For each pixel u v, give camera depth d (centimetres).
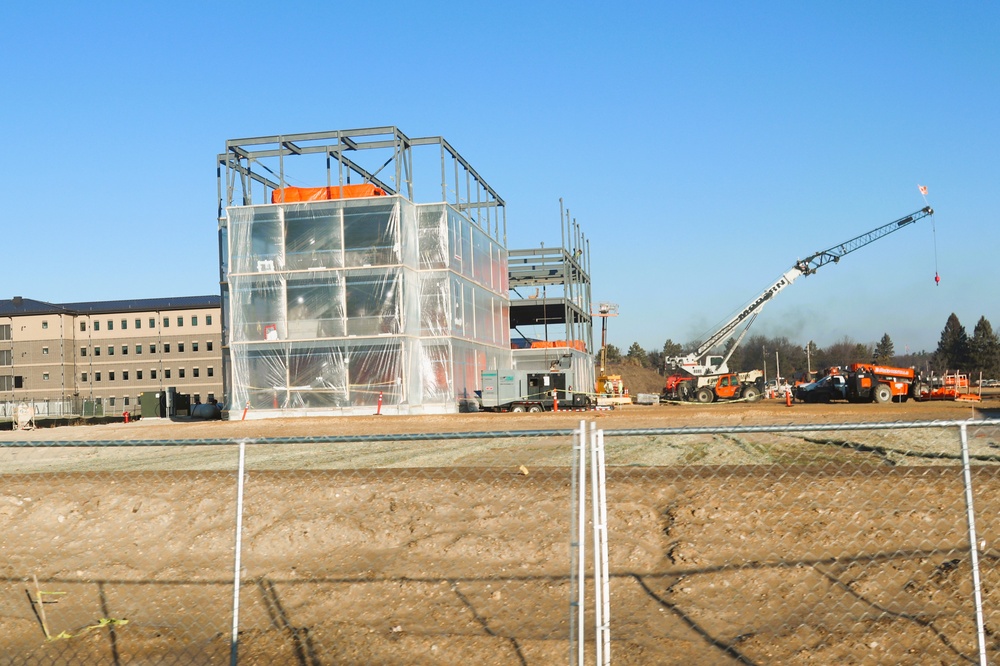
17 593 1075
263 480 1378
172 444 765
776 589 948
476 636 850
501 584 1005
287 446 2714
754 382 6228
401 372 4656
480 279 5806
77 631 936
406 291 4750
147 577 1102
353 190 4975
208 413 5878
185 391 9506
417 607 957
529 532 1131
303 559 1138
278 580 1063
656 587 985
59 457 2572
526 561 1072
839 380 5134
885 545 1041
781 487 1209
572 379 5119
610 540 1095
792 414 3591
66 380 9294
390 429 3325
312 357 4719
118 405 9494
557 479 1340
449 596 982
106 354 9544
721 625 874
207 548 1184
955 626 827
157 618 980
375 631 881
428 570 1056
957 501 1139
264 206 4797
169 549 1191
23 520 1295
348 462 2017
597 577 680
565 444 2292
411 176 5006
